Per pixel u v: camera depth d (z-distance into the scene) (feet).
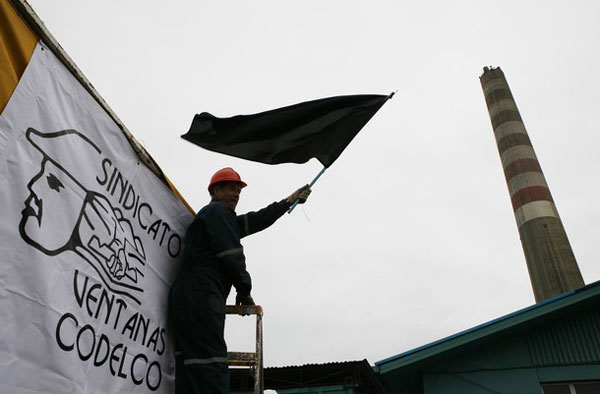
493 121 145.59
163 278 10.28
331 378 32.35
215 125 13.62
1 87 6.86
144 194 10.12
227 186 12.05
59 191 7.68
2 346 6.23
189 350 9.14
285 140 13.97
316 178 13.58
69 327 7.38
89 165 8.52
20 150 7.03
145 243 9.93
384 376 31.60
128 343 8.77
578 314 30.45
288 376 32.73
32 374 6.59
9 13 7.17
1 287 6.35
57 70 8.00
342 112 14.57
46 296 7.03
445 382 30.48
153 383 9.28
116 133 9.37
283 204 12.88
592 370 28.60
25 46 7.38
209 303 9.49
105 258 8.56
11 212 6.70
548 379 29.09
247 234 12.27
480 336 29.76
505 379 29.76
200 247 10.21
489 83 153.28
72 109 8.25
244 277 10.01
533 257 117.08
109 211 8.90
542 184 125.39
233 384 32.86
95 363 7.85
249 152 13.52
